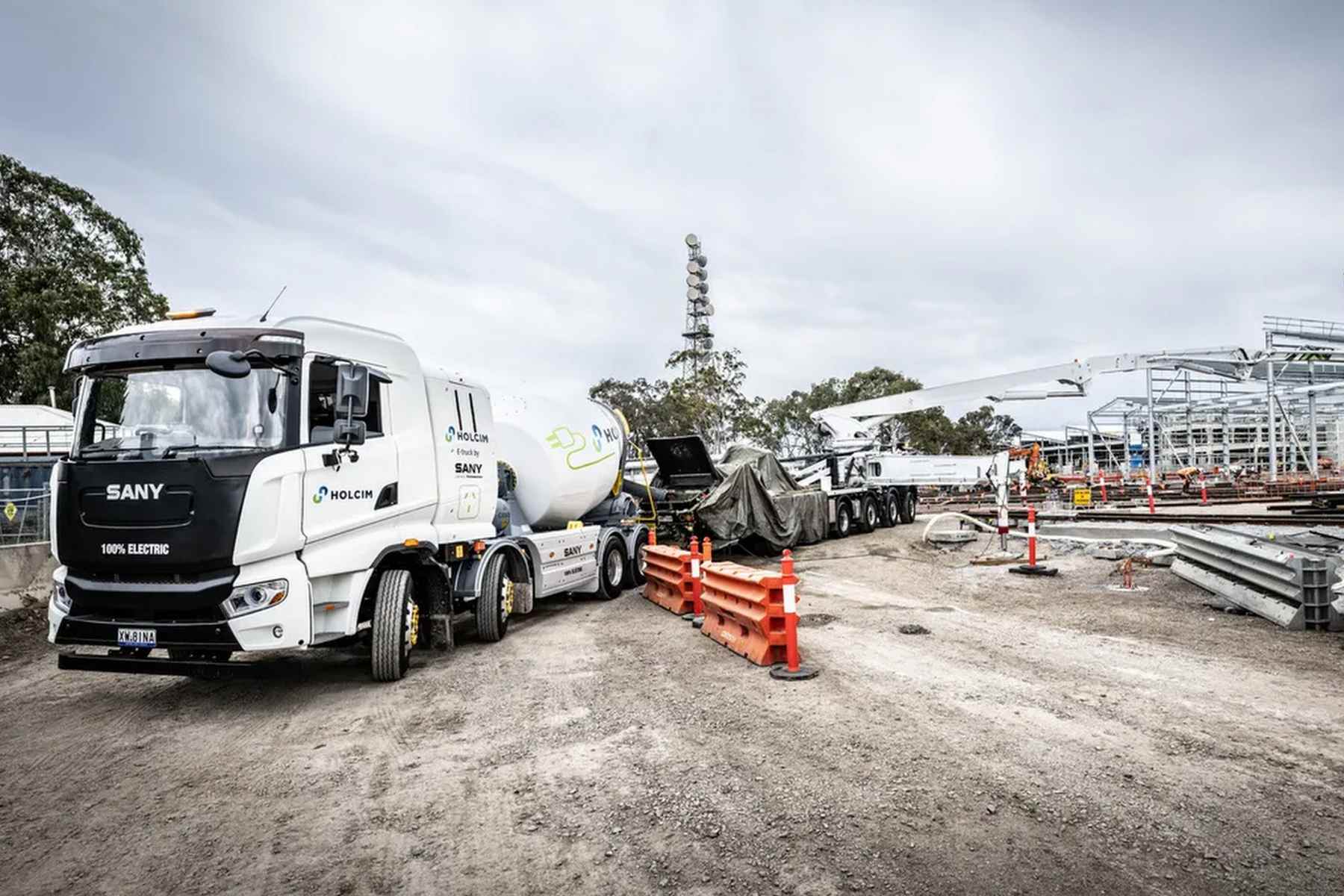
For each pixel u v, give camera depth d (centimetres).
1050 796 412
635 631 918
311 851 380
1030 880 330
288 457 605
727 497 1540
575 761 490
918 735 512
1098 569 1270
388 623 701
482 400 915
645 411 4859
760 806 411
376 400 718
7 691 729
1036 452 4203
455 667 761
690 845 371
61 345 2991
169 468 580
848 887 328
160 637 587
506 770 480
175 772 499
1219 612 898
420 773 482
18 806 450
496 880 346
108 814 435
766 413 6262
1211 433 5922
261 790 463
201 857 378
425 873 355
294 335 626
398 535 720
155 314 3375
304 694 681
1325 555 850
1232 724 520
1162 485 3909
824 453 2278
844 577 1334
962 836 371
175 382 618
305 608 608
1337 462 5359
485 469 899
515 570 948
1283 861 341
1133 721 530
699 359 4900
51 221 3141
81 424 623
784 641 704
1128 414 5188
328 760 511
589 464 1209
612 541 1223
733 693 630
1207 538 1005
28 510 1221
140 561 581
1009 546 1664
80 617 602
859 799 415
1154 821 381
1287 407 4888
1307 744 481
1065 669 672
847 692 619
